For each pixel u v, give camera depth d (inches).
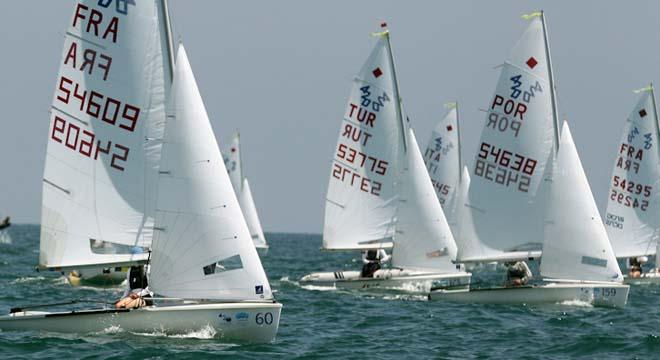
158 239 3895.2
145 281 4197.8
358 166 7190.0
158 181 3912.4
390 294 6471.5
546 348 4084.6
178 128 3890.3
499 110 5979.3
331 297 6171.3
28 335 3890.3
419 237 6673.2
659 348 4082.2
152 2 4205.2
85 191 4264.3
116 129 4229.8
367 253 7062.0
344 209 7244.1
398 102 7111.2
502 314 5196.9
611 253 5482.3
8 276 7805.1
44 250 4323.3
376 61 7111.2
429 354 3880.4
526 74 5905.5
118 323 3902.6
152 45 4210.1
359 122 7175.2
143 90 4212.6
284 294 6363.2
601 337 4276.6
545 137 5885.8
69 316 3924.7
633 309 5654.5
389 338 4311.0
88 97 4249.5
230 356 3567.9
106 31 4229.8
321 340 4178.2
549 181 5639.8
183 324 3885.3
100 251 4271.7
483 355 3887.8
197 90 3937.0
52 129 4293.8
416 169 6697.8
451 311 5344.5
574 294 5516.7
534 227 5905.5
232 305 3873.0
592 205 5511.8
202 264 3882.9
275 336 4033.0
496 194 5999.0
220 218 3887.8
